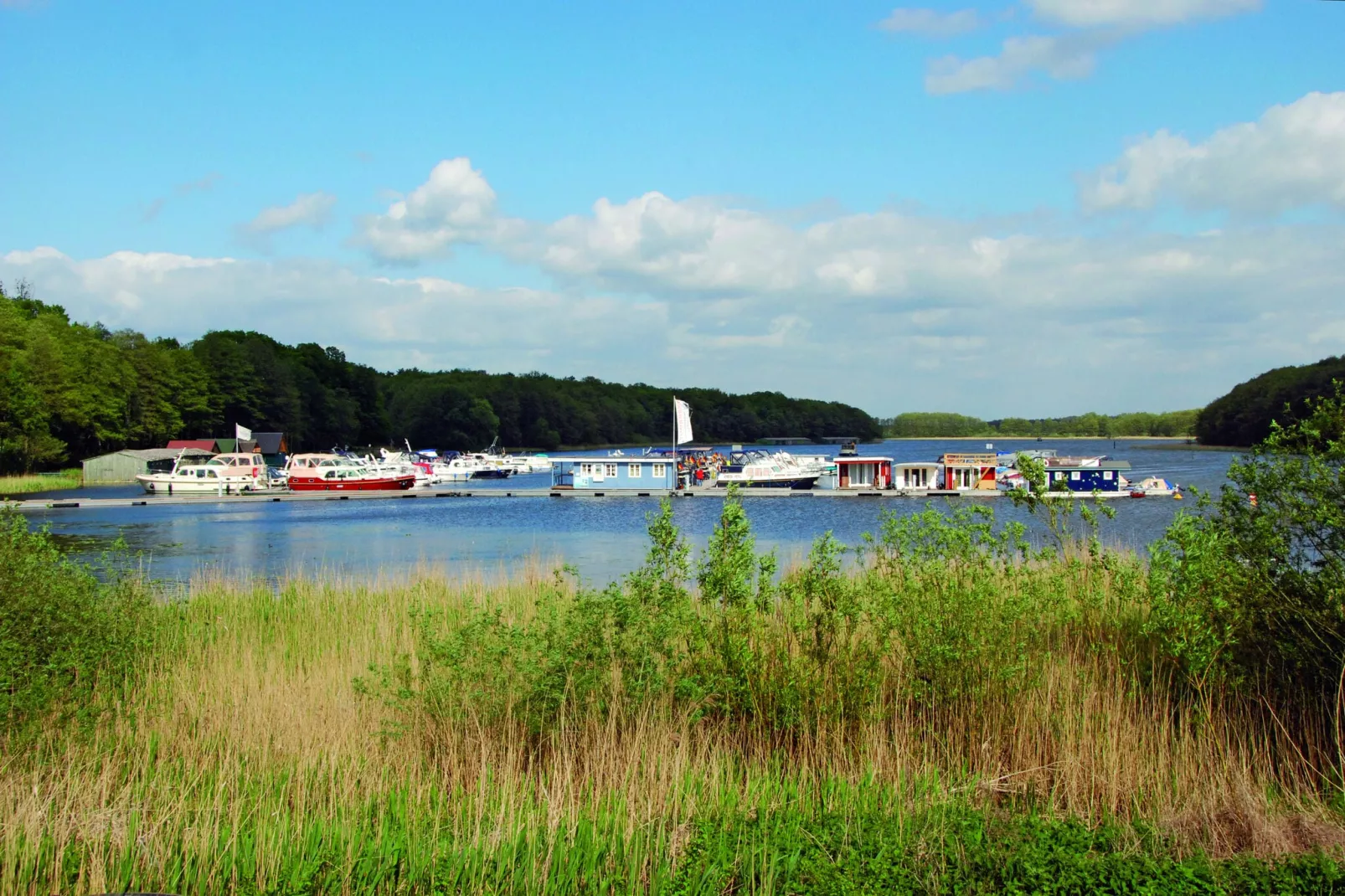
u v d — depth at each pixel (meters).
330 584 25.34
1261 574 10.62
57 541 45.72
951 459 69.25
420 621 15.34
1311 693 10.38
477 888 7.91
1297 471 10.59
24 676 11.47
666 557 12.16
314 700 12.43
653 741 10.51
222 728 11.73
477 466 114.25
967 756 10.63
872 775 9.88
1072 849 8.20
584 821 9.00
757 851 8.27
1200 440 184.25
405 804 9.55
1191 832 8.69
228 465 83.44
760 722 11.09
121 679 13.31
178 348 147.00
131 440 118.44
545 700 10.99
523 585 24.53
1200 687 10.56
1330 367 130.88
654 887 7.90
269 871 8.25
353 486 82.62
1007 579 12.56
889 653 12.02
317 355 171.75
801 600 12.25
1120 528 41.22
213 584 24.12
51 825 8.85
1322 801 9.27
